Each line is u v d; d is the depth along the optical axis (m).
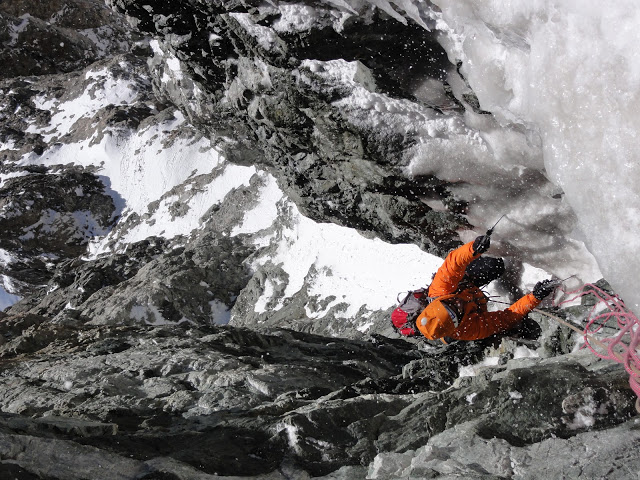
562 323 4.48
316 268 14.98
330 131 6.41
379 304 12.78
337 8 4.73
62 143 28.20
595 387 3.28
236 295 17.83
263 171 20.64
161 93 15.26
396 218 7.21
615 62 2.91
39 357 7.98
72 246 24.23
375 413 4.01
